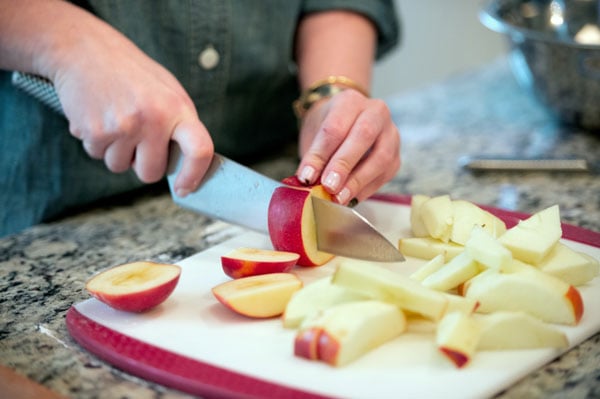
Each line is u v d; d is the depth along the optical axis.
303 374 0.72
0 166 1.20
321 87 1.17
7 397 0.75
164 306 0.86
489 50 2.36
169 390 0.73
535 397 0.71
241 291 0.82
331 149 0.97
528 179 1.26
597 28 1.48
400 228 1.05
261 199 0.98
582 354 0.76
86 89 0.99
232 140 1.37
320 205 0.91
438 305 0.75
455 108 1.65
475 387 0.70
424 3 2.41
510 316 0.74
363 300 0.78
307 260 0.93
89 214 1.20
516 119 1.56
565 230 1.01
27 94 1.17
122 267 0.87
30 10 1.02
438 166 1.34
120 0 1.17
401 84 2.54
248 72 1.31
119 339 0.79
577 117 1.41
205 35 1.24
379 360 0.74
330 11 1.32
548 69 1.34
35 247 1.08
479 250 0.81
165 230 1.12
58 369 0.77
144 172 1.03
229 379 0.72
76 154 1.19
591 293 0.84
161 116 0.97
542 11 1.53
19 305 0.91
